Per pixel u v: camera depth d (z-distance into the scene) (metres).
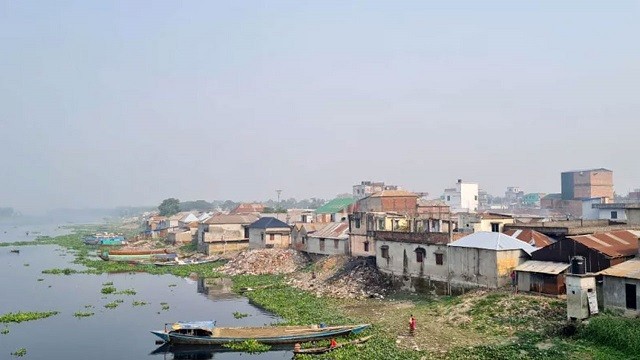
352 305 60.69
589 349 36.28
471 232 65.38
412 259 64.31
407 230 73.75
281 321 55.12
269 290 73.94
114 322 58.19
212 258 111.81
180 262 109.44
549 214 144.00
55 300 71.25
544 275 48.91
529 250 54.31
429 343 42.50
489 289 53.28
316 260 93.12
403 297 62.78
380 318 52.94
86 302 69.75
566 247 49.41
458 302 52.34
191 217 171.88
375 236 71.25
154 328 55.31
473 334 43.75
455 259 58.00
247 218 130.88
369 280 69.81
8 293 76.94
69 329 55.22
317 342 46.34
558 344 38.12
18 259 126.75
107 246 150.62
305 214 135.62
